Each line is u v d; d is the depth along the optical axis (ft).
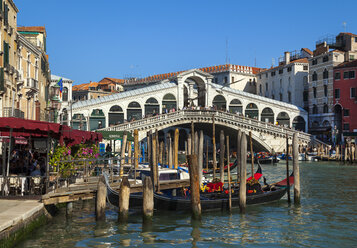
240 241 42.16
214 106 182.39
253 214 54.49
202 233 44.75
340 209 58.85
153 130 157.89
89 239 41.29
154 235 43.50
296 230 46.68
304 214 55.16
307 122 207.51
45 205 43.93
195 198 47.78
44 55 114.83
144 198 45.50
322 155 166.50
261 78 254.68
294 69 222.28
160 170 68.18
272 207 59.67
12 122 40.50
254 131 176.24
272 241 42.34
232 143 212.84
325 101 200.75
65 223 47.09
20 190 46.03
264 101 200.64
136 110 178.81
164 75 256.32
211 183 61.00
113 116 173.27
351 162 147.43
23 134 48.29
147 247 39.60
